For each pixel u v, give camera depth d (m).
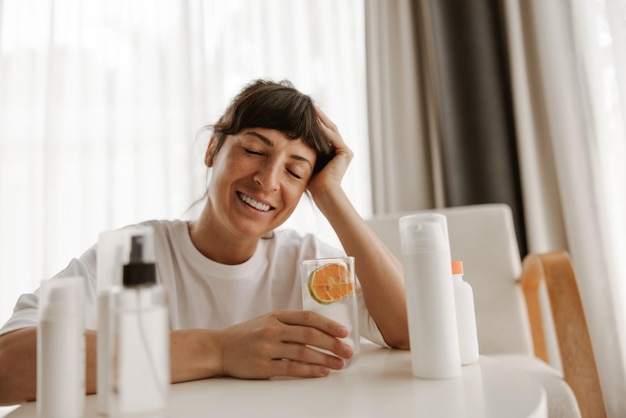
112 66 2.03
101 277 0.48
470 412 0.43
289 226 1.96
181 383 0.61
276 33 2.14
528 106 1.84
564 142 1.73
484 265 1.50
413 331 0.58
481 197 1.83
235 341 0.64
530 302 1.42
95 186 2.00
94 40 2.06
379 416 0.43
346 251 0.91
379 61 2.07
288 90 0.96
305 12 2.15
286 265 1.09
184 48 2.07
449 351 0.57
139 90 2.05
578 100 1.74
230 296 1.00
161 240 1.02
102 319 0.48
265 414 0.46
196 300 0.99
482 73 1.88
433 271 0.58
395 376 0.60
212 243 1.01
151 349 0.41
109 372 0.43
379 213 1.97
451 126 1.89
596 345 1.61
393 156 2.01
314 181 0.99
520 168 1.85
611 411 1.57
